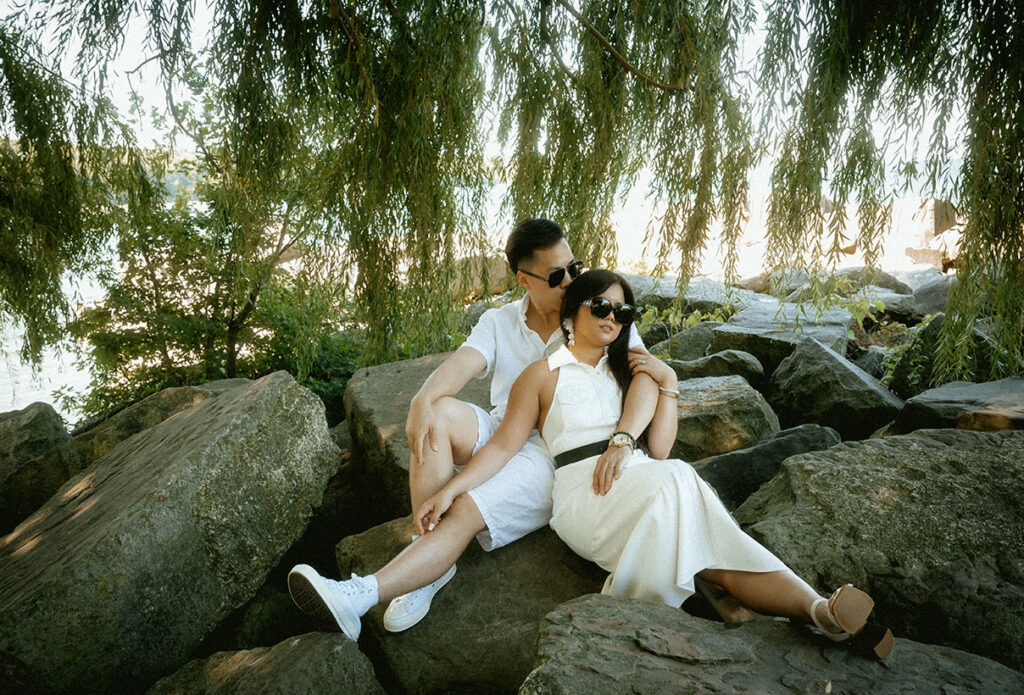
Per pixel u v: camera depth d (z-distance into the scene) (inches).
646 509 85.0
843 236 143.9
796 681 67.0
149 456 135.7
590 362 99.2
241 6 152.9
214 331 265.1
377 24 162.2
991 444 112.8
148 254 264.5
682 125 155.0
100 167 190.4
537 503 98.8
